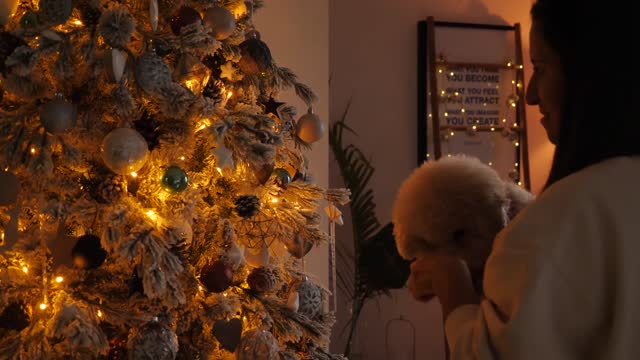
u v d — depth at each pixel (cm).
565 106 83
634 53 78
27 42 124
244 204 140
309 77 237
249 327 146
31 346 123
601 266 73
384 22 368
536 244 74
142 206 134
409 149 372
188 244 133
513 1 383
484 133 377
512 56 382
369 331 364
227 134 137
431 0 373
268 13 228
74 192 129
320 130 161
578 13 80
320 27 239
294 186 158
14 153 122
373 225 365
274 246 159
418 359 371
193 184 138
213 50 133
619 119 78
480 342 75
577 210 74
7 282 126
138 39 134
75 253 123
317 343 151
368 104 367
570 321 72
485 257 106
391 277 332
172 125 132
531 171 388
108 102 129
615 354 71
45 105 122
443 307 89
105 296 130
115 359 134
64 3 119
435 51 370
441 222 107
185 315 137
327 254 245
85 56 121
